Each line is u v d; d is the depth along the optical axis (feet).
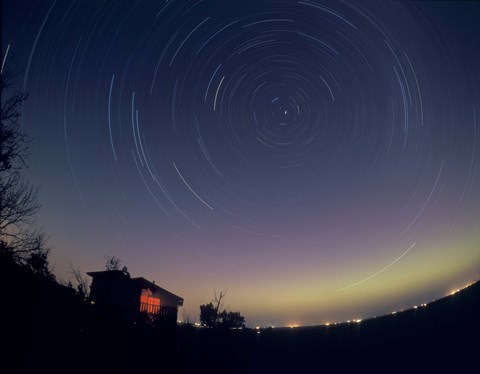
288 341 80.43
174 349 48.75
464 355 62.75
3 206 38.68
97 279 74.54
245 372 54.44
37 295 36.68
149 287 82.48
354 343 80.07
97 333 40.09
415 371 59.88
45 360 30.60
